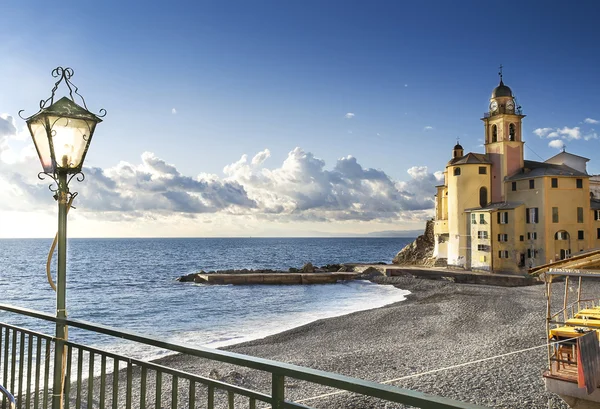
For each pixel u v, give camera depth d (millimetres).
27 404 4930
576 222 59562
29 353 4949
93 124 4633
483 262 63250
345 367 19719
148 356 22578
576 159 71812
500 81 68188
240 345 26094
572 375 10766
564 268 11859
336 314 38500
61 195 4527
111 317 38750
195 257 152250
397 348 23500
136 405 14125
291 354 23359
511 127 66438
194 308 43375
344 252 197625
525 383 15398
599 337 11422
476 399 14250
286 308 42688
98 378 18125
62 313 4477
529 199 61156
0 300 53344
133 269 99812
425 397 2217
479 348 22047
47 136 4387
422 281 61406
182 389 16188
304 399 14484
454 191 67938
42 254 169125
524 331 25594
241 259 144125
